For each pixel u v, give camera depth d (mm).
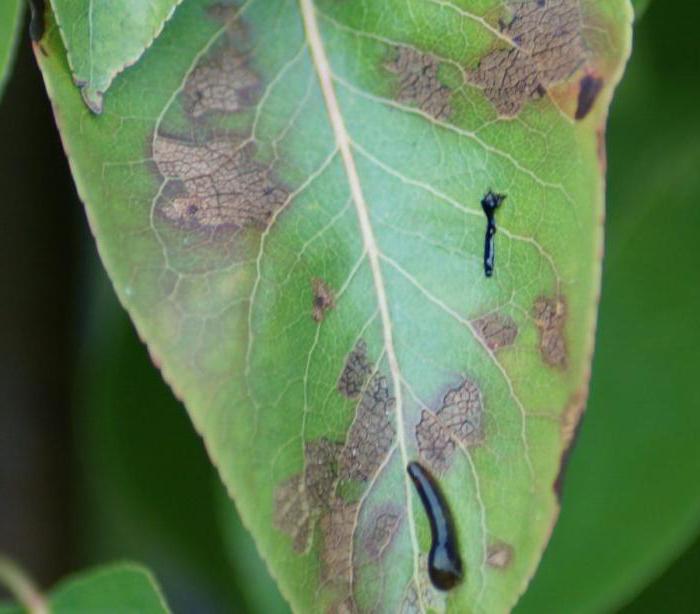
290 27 227
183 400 220
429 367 226
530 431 225
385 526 225
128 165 221
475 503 225
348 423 225
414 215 227
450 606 225
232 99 225
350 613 224
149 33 218
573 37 225
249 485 222
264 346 223
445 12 227
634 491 285
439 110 227
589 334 224
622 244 288
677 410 286
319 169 226
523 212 225
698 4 286
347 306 225
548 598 282
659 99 291
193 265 222
